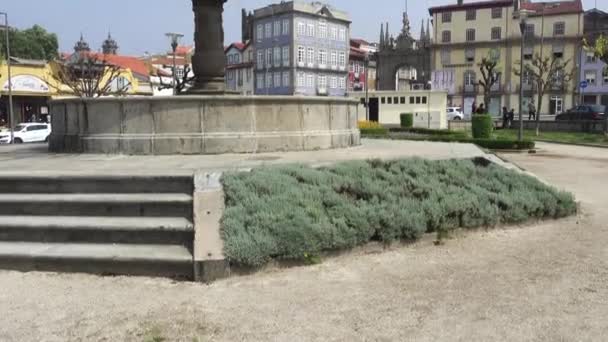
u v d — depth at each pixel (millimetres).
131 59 66312
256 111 10461
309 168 7875
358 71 88562
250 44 82188
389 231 6414
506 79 73625
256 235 5641
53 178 6914
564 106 70812
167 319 4441
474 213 7293
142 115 10117
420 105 43844
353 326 4281
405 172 8375
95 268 5598
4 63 45250
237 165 8070
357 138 12969
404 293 5008
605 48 31094
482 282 5309
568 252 6402
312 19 74062
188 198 6398
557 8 70938
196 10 11648
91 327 4301
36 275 5574
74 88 44125
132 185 6844
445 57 77312
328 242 5949
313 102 11227
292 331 4195
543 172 14781
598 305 4695
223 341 4031
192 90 11672
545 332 4152
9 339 4098
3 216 6469
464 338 4059
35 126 38062
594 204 9531
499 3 73000
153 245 5879
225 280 5367
